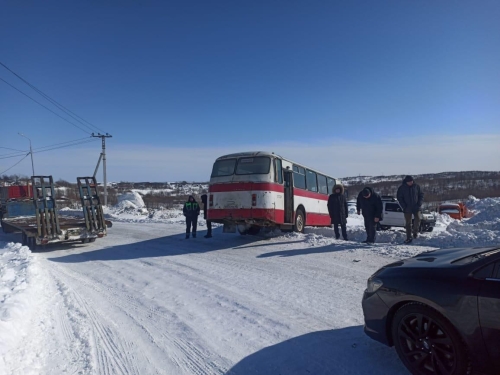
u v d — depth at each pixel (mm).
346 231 13320
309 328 4918
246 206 11766
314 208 16141
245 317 5430
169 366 4059
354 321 5105
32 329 5086
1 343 4250
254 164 12023
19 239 17391
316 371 3828
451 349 3326
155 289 7223
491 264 3281
